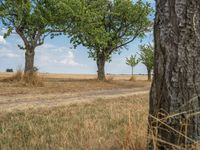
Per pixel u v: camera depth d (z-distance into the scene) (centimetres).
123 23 5703
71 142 646
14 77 3428
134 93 2884
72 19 4212
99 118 1083
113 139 626
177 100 490
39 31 4028
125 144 544
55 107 1552
